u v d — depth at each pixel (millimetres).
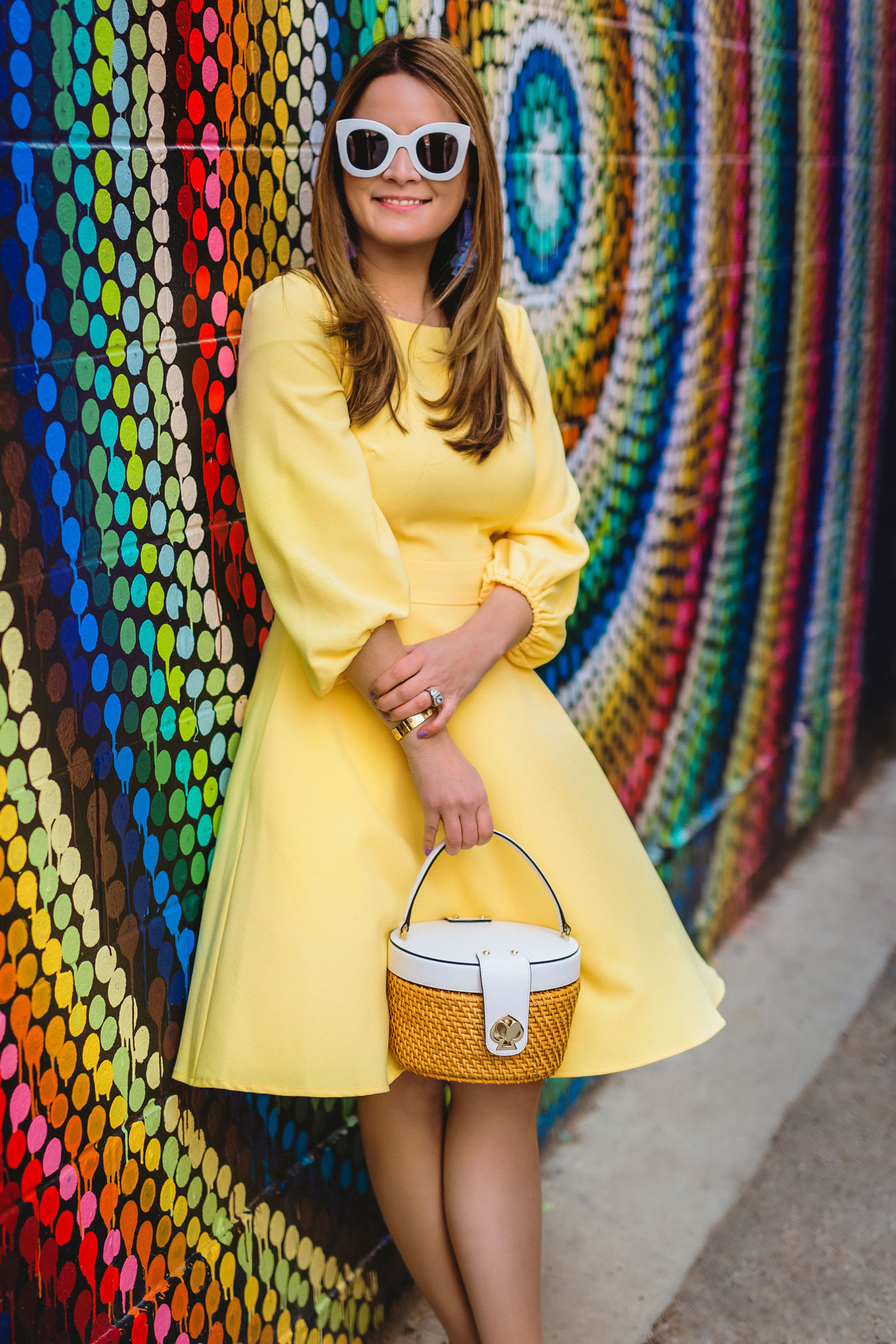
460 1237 1843
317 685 1693
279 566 1686
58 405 1510
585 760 1964
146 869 1741
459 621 1851
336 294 1708
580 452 2768
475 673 1783
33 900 1538
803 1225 2541
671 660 3322
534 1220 1876
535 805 1870
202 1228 1891
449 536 1848
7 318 1426
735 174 3377
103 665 1624
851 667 4707
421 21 2135
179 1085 1838
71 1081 1625
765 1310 2318
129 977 1723
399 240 1749
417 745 1729
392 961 1723
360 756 1796
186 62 1662
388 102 1700
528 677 1973
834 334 4227
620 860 1940
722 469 3510
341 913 1711
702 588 3461
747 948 3605
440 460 1765
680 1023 1913
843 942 3637
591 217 2705
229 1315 1944
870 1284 2383
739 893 3764
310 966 1692
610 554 2943
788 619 4105
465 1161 1862
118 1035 1706
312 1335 2133
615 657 3014
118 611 1643
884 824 4457
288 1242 2084
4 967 1503
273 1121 2043
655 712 3264
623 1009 1885
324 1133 2180
